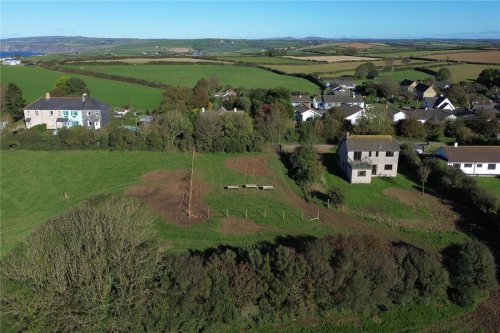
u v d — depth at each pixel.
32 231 41.50
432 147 77.31
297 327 28.78
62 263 25.98
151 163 66.44
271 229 43.69
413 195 53.66
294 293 29.03
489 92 130.88
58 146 71.62
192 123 76.69
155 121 75.38
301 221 45.75
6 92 96.12
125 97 123.62
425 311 30.41
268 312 28.92
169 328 26.30
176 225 44.25
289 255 30.09
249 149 74.62
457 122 85.81
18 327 25.52
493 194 52.81
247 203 50.97
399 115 94.94
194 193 54.09
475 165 60.91
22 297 24.86
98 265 26.03
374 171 61.22
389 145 60.75
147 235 36.00
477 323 29.20
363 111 89.12
